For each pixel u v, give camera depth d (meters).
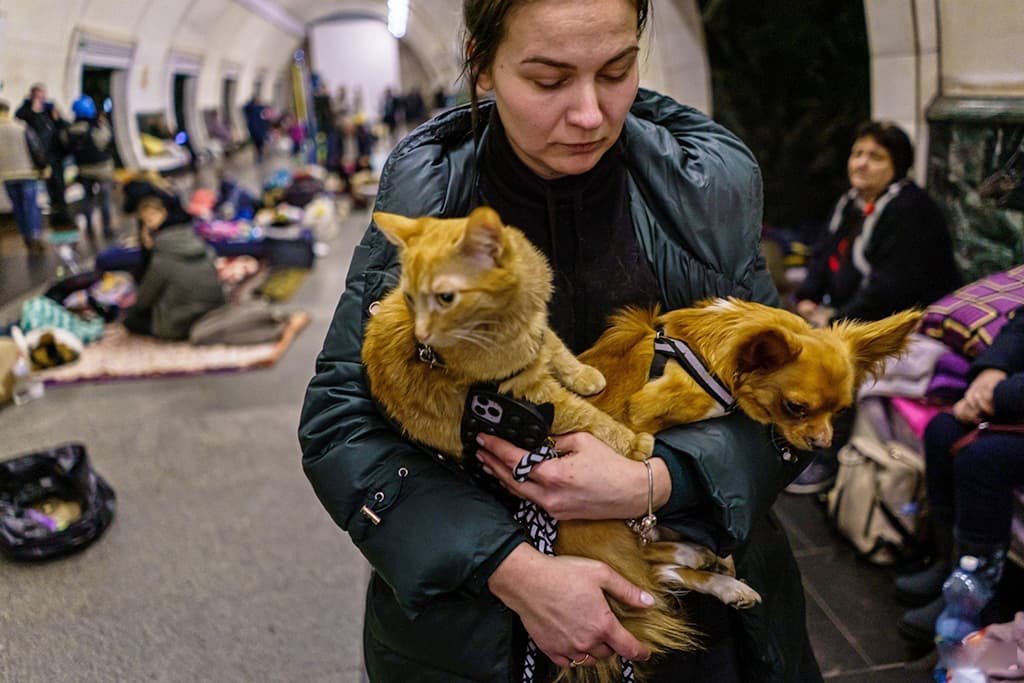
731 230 1.34
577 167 1.18
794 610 1.47
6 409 4.85
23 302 6.66
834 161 5.52
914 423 2.89
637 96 1.50
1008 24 3.11
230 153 22.56
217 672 2.57
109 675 2.56
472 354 1.06
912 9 3.57
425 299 0.99
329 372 1.28
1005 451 2.27
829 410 1.21
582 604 1.09
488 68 1.19
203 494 3.73
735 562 1.38
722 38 5.34
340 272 8.40
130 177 6.34
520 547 1.14
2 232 8.39
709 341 1.25
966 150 3.45
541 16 1.04
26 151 8.07
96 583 3.07
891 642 2.59
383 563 1.18
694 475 1.21
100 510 3.44
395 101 25.62
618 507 1.14
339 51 32.66
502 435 1.12
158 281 5.97
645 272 1.35
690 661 1.32
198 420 4.61
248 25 23.20
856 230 3.58
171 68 17.42
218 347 5.88
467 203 1.32
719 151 1.38
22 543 3.19
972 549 2.37
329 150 15.69
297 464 4.02
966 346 2.81
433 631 1.21
